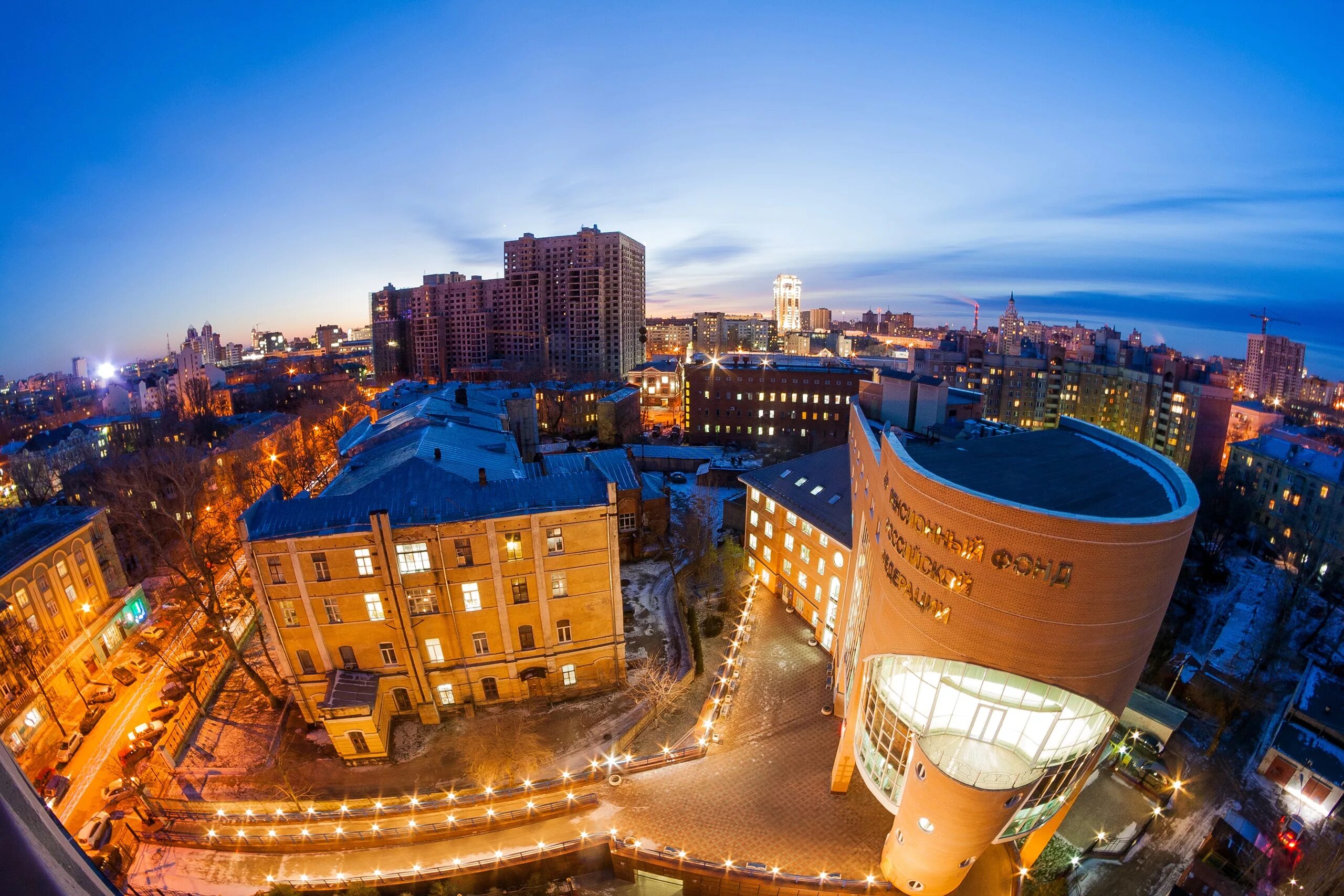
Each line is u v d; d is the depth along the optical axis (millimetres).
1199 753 48219
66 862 4770
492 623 44312
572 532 44031
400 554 41438
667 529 72312
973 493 29156
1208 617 66125
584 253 197000
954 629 30844
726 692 48938
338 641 42406
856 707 39156
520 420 92938
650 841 37188
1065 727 30750
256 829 37281
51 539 50781
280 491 44312
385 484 44094
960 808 30516
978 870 38125
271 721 45812
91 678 51188
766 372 117062
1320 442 87688
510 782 40156
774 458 104875
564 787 40188
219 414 154250
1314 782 43438
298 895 34250
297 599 41125
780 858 36594
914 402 64062
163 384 186875
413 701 44438
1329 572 69125
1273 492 82688
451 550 42125
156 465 73000
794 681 50531
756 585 64875
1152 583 27828
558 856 36594
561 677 47062
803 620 58531
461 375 188250
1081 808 43375
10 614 44781
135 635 56781
